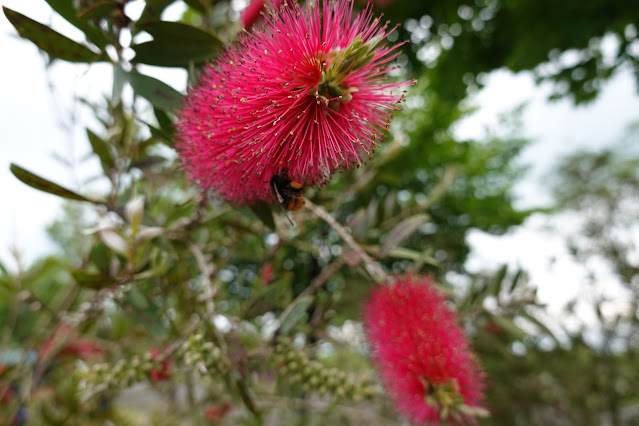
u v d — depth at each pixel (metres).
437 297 0.19
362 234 0.22
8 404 0.32
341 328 0.29
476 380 0.18
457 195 1.19
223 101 0.13
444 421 0.17
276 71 0.13
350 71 0.14
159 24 0.15
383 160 0.31
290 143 0.14
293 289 0.43
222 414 0.35
